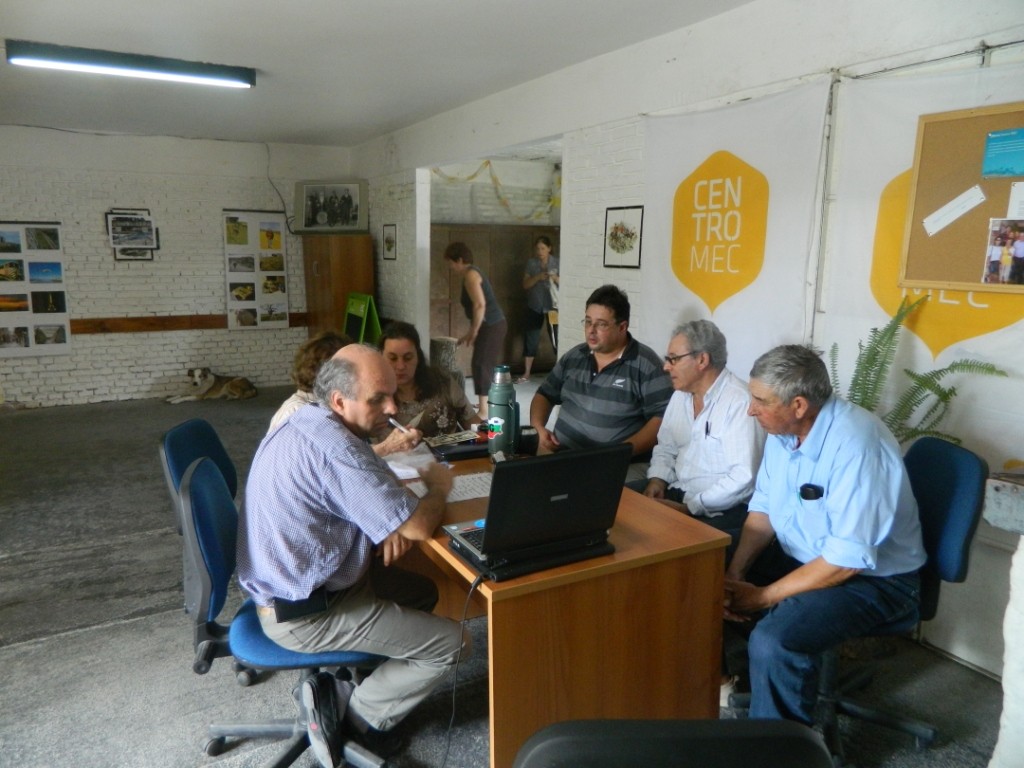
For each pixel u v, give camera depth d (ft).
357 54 13.10
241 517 5.80
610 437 9.66
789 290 9.63
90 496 13.64
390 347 8.79
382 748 6.52
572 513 5.35
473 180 25.57
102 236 21.91
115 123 20.18
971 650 7.94
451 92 16.22
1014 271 7.18
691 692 6.25
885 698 7.37
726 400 7.79
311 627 5.63
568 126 14.03
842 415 6.15
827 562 5.92
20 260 21.02
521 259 26.14
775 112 9.61
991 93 7.29
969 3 7.50
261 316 24.49
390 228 22.43
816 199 9.15
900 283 8.22
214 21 11.26
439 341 21.09
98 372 22.48
